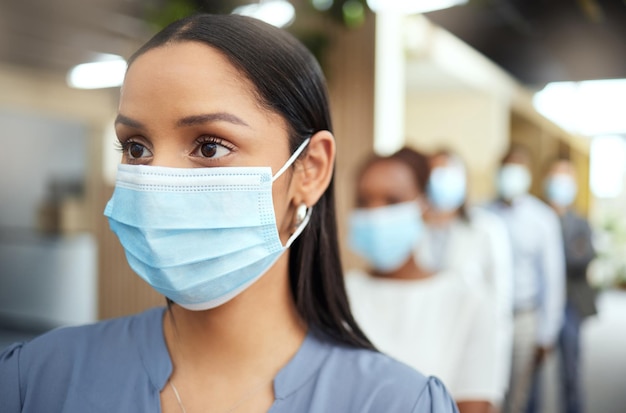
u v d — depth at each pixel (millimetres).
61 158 6637
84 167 6469
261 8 2406
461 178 2533
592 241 3570
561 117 8750
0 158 6988
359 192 1646
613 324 7020
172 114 694
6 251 6184
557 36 3684
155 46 713
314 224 839
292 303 832
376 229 1596
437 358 1476
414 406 721
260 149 730
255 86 713
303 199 808
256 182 731
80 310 5578
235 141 712
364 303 1594
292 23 2789
